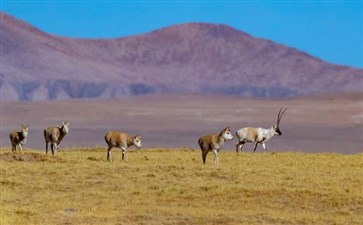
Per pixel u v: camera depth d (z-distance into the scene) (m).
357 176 139.88
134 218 109.44
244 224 105.19
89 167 147.50
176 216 110.56
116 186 132.00
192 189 128.12
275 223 106.62
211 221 107.44
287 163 157.12
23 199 123.12
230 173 141.25
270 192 125.19
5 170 142.62
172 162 158.00
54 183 134.00
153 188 130.38
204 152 153.00
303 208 117.06
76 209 116.06
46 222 106.81
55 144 165.38
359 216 112.12
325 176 139.50
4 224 104.19
